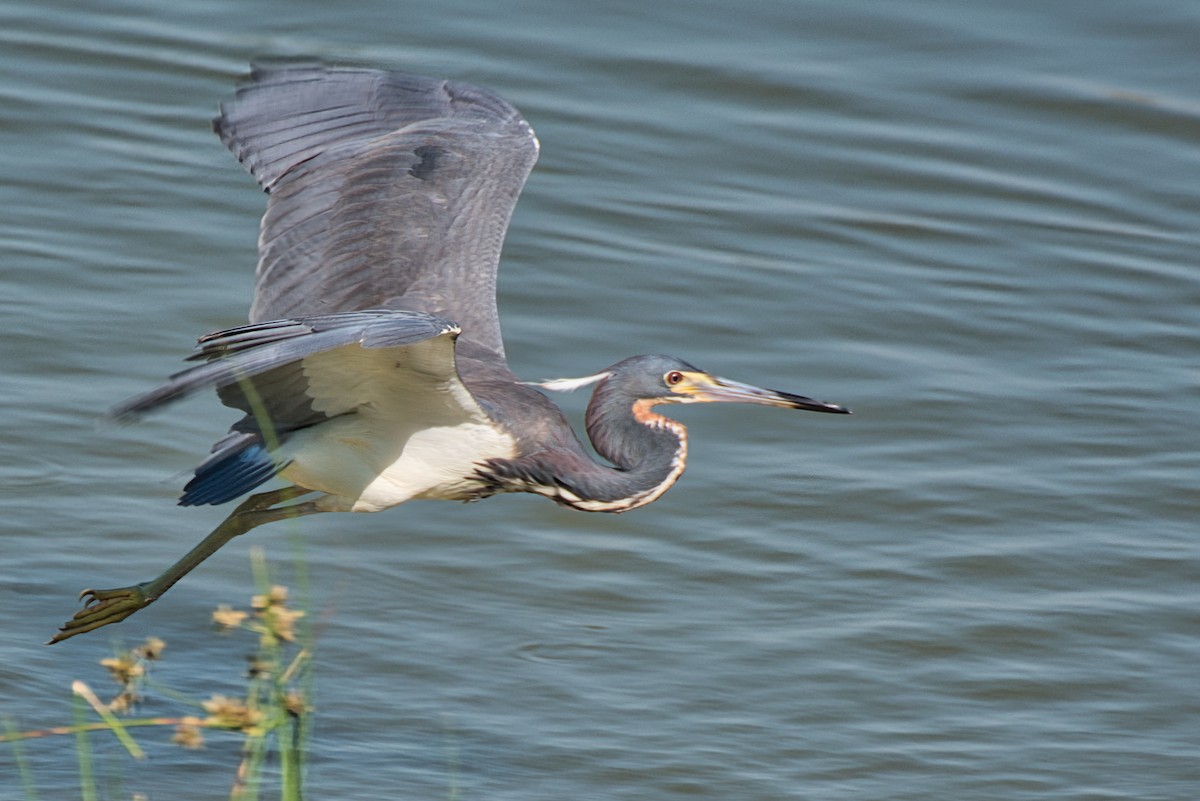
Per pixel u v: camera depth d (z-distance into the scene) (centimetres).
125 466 1376
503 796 1059
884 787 1089
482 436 1020
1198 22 2134
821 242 1762
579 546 1334
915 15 2133
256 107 1121
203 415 1449
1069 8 2158
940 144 1928
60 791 1040
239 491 978
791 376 1556
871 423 1502
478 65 1969
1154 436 1505
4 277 1594
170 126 1866
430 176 1144
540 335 1573
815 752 1123
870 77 2017
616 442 1077
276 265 1094
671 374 1077
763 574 1310
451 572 1295
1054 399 1551
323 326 838
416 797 1051
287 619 809
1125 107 1995
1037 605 1284
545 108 1911
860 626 1255
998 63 2058
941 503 1399
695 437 1471
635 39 2050
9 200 1714
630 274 1677
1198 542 1366
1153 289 1736
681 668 1202
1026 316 1680
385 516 1359
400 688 1163
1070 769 1114
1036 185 1883
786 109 1958
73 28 2014
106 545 1287
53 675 1151
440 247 1120
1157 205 1870
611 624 1248
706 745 1123
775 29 2094
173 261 1648
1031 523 1380
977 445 1479
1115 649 1240
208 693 1148
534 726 1134
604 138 1880
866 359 1591
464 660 1197
